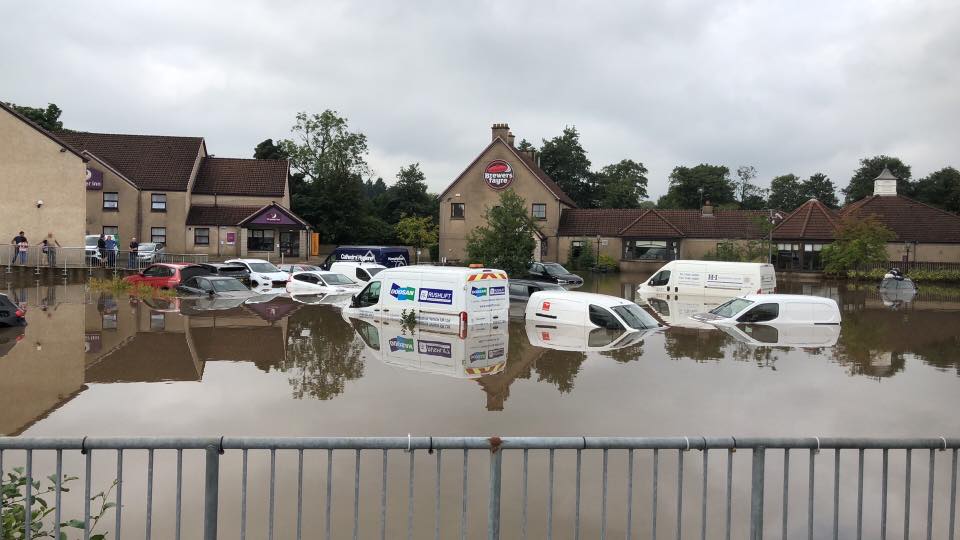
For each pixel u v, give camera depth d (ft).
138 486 25.29
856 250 144.25
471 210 172.96
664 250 167.22
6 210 115.96
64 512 23.13
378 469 26.71
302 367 43.47
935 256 157.69
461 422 31.04
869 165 316.81
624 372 41.86
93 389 37.86
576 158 267.39
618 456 28.60
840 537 22.13
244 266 106.52
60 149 118.11
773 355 48.21
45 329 58.80
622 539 21.29
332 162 213.25
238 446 14.16
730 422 31.53
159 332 57.00
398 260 137.08
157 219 159.53
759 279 92.73
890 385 39.81
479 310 58.54
